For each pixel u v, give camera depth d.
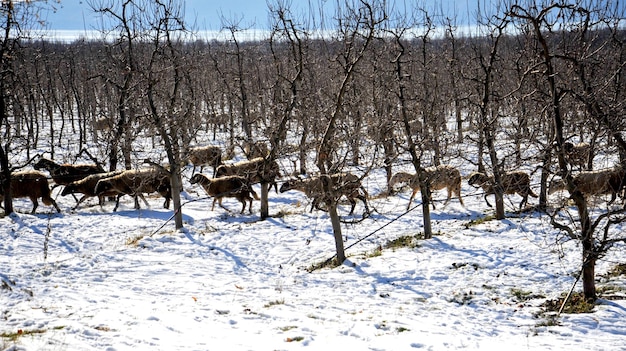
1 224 17.69
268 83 35.75
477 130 17.27
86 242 16.56
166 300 11.46
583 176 15.81
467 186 22.56
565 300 9.90
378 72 19.75
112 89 39.00
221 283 12.90
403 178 20.33
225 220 18.81
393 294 11.75
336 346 8.61
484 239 14.90
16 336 8.75
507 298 11.18
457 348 8.53
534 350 8.37
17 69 28.94
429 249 14.49
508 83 22.47
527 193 17.59
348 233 16.78
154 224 18.30
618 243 13.70
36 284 12.39
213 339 8.91
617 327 9.25
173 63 18.30
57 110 54.53
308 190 18.17
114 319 9.84
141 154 29.59
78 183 20.33
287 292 12.16
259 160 23.34
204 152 26.55
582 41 14.45
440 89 26.92
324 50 27.17
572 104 13.25
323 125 16.12
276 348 8.52
